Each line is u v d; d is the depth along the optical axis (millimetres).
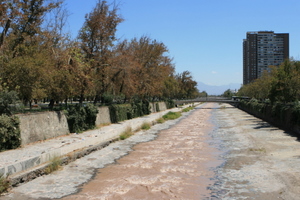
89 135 23359
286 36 138250
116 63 35188
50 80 21656
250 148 19969
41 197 10516
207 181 12531
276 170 13703
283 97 32281
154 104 63781
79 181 12570
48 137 21297
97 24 32438
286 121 30047
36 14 24438
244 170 14094
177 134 29484
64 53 25469
